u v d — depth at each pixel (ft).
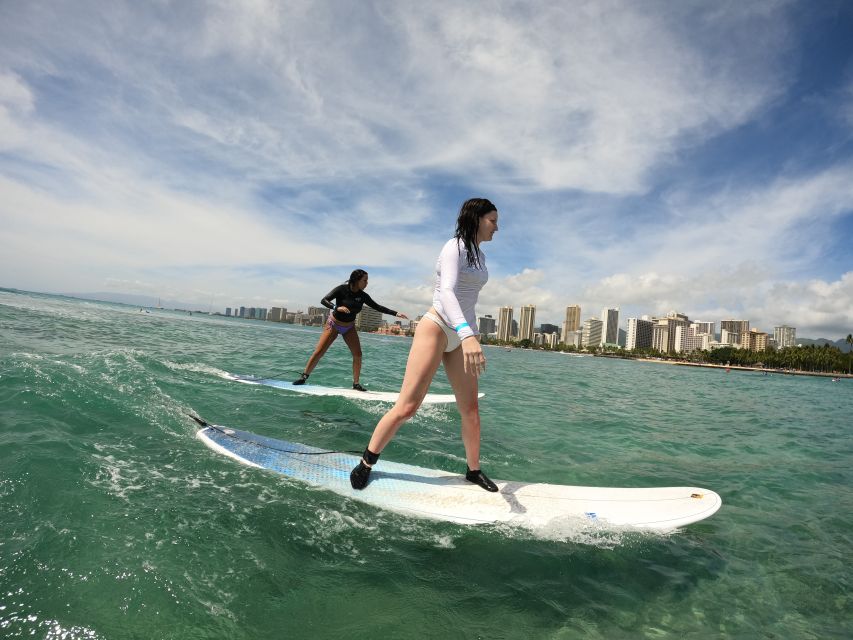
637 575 7.53
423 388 9.28
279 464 10.33
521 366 76.59
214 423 13.17
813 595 7.32
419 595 6.28
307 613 5.58
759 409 37.40
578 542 8.37
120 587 5.40
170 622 5.02
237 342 49.01
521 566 7.39
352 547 7.36
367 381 26.94
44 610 4.84
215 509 7.80
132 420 12.00
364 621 5.58
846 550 9.08
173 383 17.40
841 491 13.34
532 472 12.87
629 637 5.94
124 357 20.71
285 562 6.59
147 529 6.79
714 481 13.67
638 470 14.21
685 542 8.93
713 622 6.45
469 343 8.04
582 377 61.05
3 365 14.75
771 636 6.22
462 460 12.96
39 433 9.77
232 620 5.24
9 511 6.58
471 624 5.81
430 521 8.64
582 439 18.03
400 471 10.66
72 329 38.34
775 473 15.05
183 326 76.33
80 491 7.54
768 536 9.60
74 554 5.85
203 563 6.20
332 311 20.80
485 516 8.95
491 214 9.39
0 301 87.71
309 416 15.75
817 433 24.94
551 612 6.28
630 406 31.30
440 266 9.26
